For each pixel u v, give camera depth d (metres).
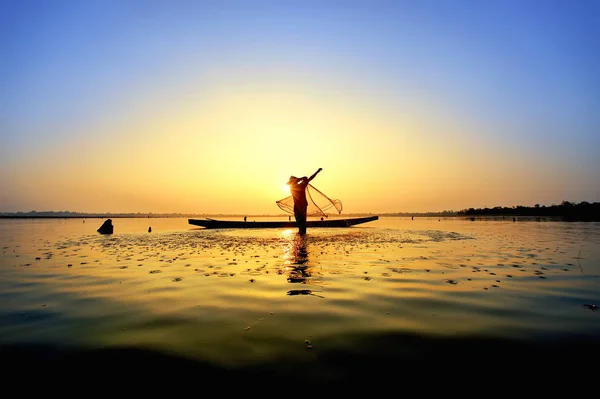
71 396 4.58
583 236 30.22
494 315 7.48
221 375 5.02
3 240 28.25
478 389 4.65
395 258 16.12
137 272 12.66
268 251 19.14
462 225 59.09
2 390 4.71
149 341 6.18
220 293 9.43
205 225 49.72
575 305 8.21
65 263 14.95
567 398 4.43
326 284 10.48
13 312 7.95
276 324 6.96
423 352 5.66
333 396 4.52
